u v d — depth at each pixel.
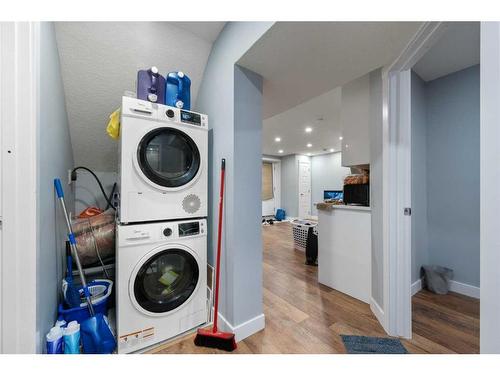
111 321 1.63
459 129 2.14
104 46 1.56
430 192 2.31
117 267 1.33
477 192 2.04
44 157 1.12
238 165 1.49
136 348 1.33
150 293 1.46
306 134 4.82
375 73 1.73
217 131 1.68
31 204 0.92
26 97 0.92
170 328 1.45
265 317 1.70
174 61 1.81
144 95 1.46
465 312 1.77
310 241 2.98
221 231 1.57
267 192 7.74
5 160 0.89
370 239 1.87
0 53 0.88
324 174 7.50
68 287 1.44
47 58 1.17
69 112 1.81
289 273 2.65
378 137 1.68
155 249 1.39
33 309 0.93
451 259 2.18
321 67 1.52
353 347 1.35
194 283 1.55
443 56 1.93
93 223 1.84
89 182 2.28
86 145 2.10
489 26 0.59
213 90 1.77
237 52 1.44
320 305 1.88
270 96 1.96
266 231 5.53
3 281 0.89
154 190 1.41
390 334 1.48
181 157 1.61
